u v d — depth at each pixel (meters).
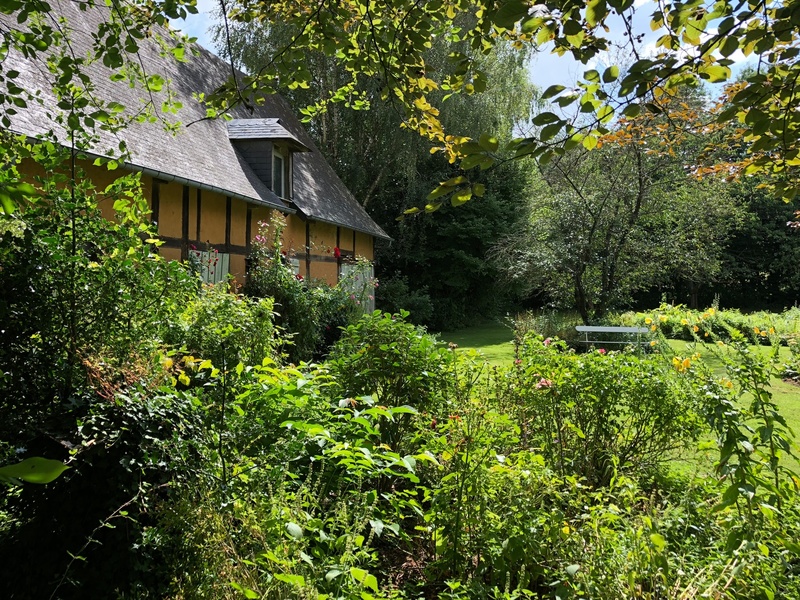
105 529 1.89
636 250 13.65
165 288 2.91
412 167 19.33
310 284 10.56
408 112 3.29
